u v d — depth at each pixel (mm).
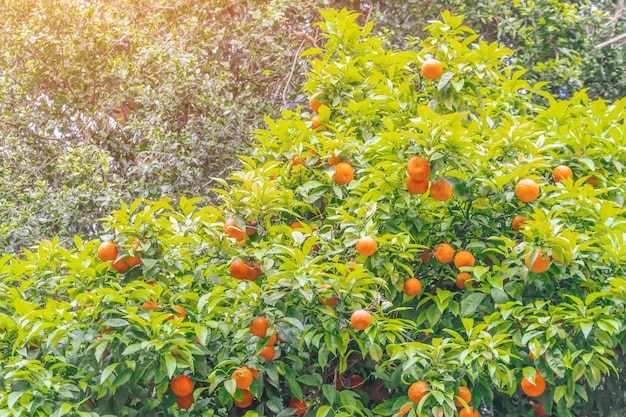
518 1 9117
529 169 4211
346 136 4699
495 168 4184
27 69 9742
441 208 4293
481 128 4730
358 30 5293
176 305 3857
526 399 4789
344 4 9359
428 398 3672
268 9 8852
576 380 4152
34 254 4258
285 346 4246
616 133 4551
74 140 9492
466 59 4668
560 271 4000
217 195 8672
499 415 4730
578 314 3877
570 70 8898
